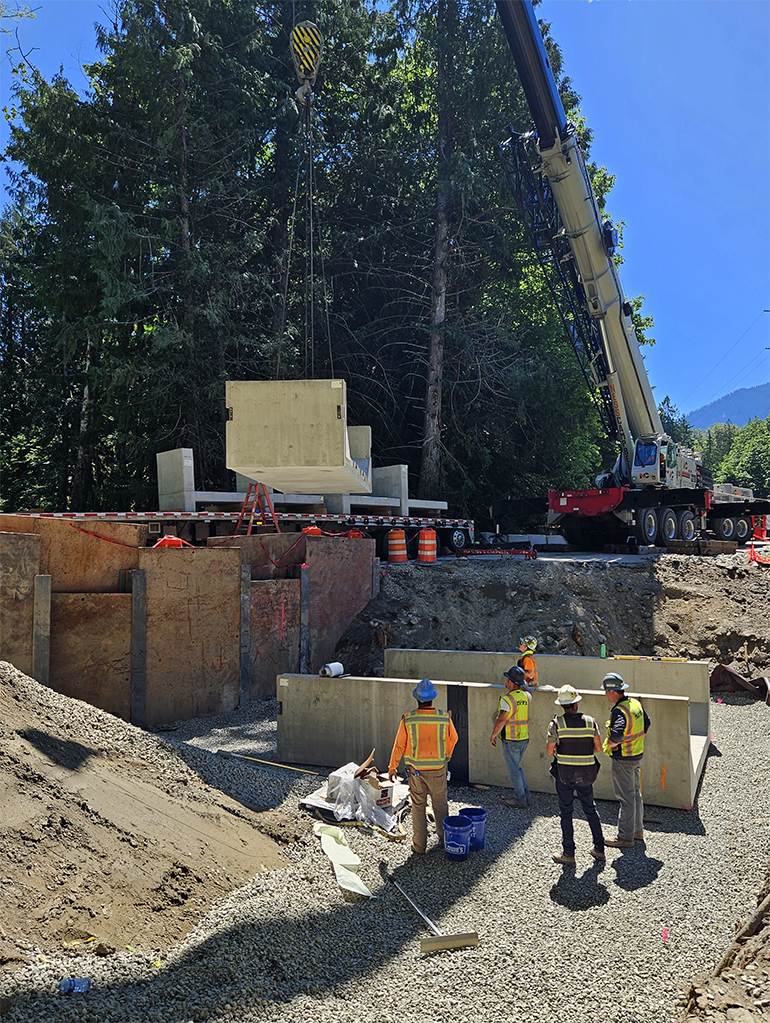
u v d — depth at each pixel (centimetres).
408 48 2711
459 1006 429
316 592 1273
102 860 509
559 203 1800
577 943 500
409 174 2605
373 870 611
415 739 649
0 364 2986
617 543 2264
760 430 9031
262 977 446
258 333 2456
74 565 958
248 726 1023
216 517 1424
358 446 1725
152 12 1986
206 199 2153
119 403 2062
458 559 1781
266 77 2298
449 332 2400
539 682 1027
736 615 1525
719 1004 409
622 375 2023
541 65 1616
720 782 832
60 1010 384
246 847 608
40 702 666
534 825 719
